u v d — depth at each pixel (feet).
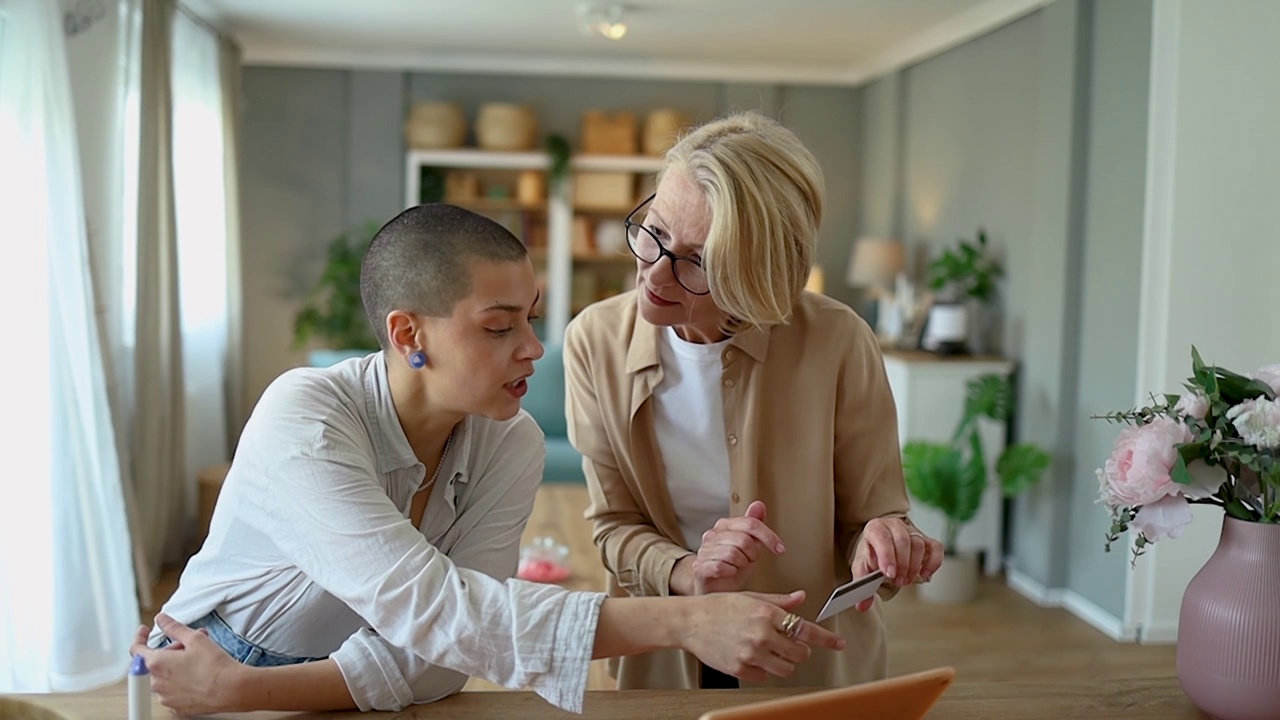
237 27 20.49
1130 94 13.24
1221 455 4.30
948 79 19.49
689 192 4.66
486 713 4.16
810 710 3.24
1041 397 15.08
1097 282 14.01
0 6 10.51
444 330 4.02
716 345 5.20
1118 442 4.47
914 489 15.29
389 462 4.32
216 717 4.08
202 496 15.65
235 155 19.83
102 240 13.17
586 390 5.54
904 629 13.80
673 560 5.14
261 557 4.26
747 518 4.64
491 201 24.14
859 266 20.95
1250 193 12.69
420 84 23.94
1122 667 12.44
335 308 23.02
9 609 10.33
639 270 4.99
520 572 10.43
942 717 4.27
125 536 11.61
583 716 4.16
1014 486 14.55
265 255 23.67
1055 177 14.69
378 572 3.83
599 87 24.38
